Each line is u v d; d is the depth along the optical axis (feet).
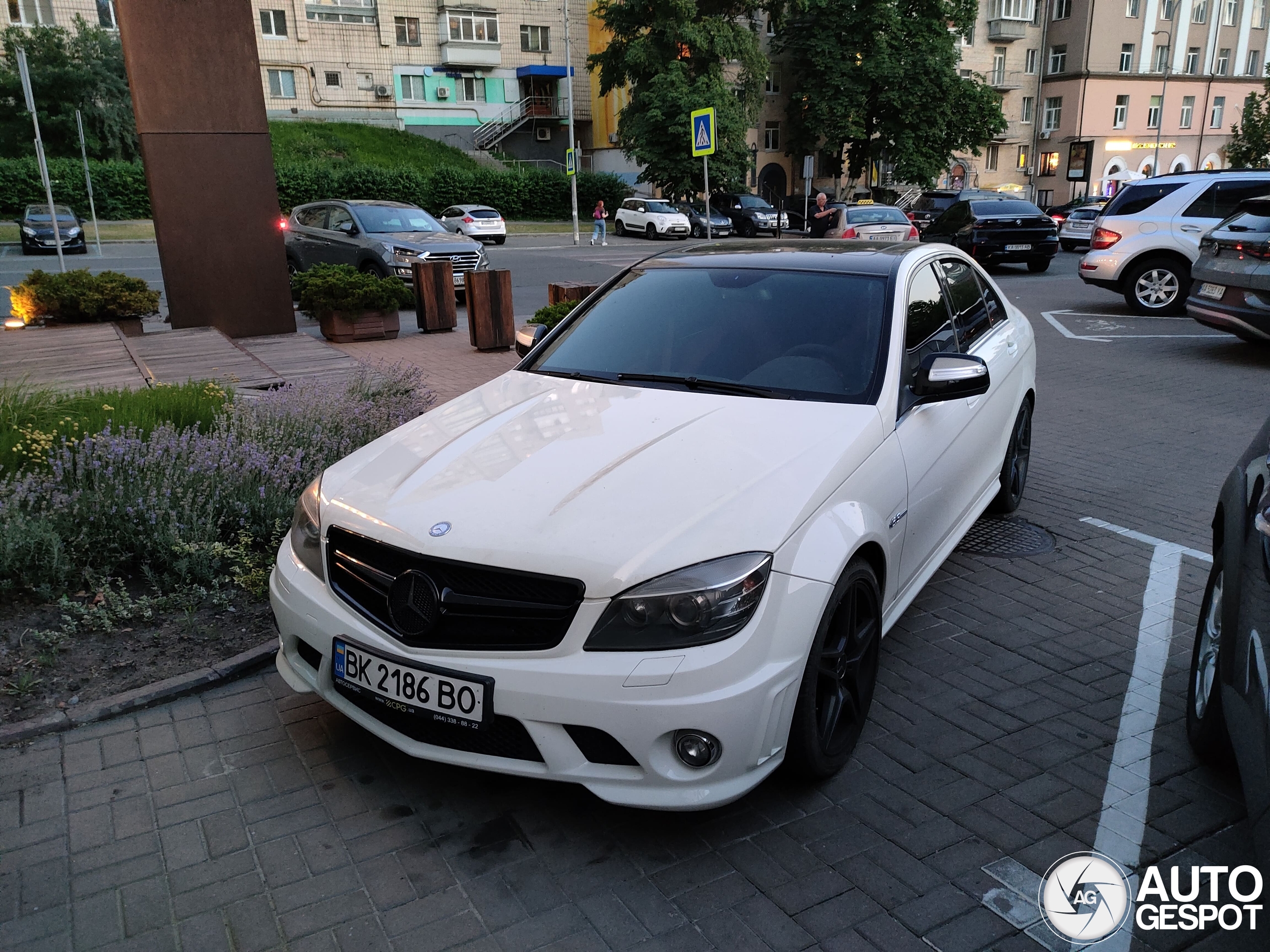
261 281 38.47
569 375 12.47
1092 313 46.80
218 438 16.97
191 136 36.06
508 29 168.55
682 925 7.93
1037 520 18.21
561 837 9.05
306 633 9.57
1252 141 146.92
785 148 163.32
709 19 132.36
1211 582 10.39
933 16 142.72
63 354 28.58
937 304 13.83
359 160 142.92
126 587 14.24
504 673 8.21
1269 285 30.37
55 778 9.87
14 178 114.83
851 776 10.02
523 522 8.72
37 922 7.93
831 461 9.65
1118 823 9.25
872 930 7.87
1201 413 26.61
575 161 109.29
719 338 12.24
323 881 8.45
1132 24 176.86
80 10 143.95
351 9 157.38
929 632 13.52
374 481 10.02
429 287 41.32
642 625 8.04
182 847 8.87
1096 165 181.37
